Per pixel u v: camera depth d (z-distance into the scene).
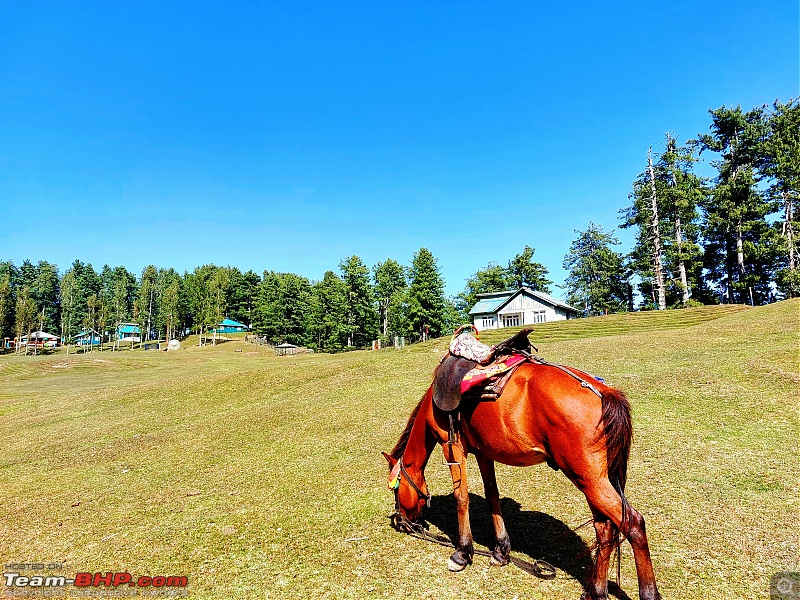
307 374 17.08
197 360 49.12
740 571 3.82
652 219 44.09
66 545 5.33
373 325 66.94
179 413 13.60
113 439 11.05
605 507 3.04
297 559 4.61
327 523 5.43
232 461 8.41
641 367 11.93
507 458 3.71
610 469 3.12
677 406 8.64
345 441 8.91
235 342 77.12
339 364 18.56
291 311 77.06
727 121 42.62
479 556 4.39
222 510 6.11
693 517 4.82
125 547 5.17
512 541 4.65
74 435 11.92
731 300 44.50
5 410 17.45
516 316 46.12
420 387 13.17
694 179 43.97
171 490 7.12
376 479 6.82
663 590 3.63
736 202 42.12
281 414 11.66
